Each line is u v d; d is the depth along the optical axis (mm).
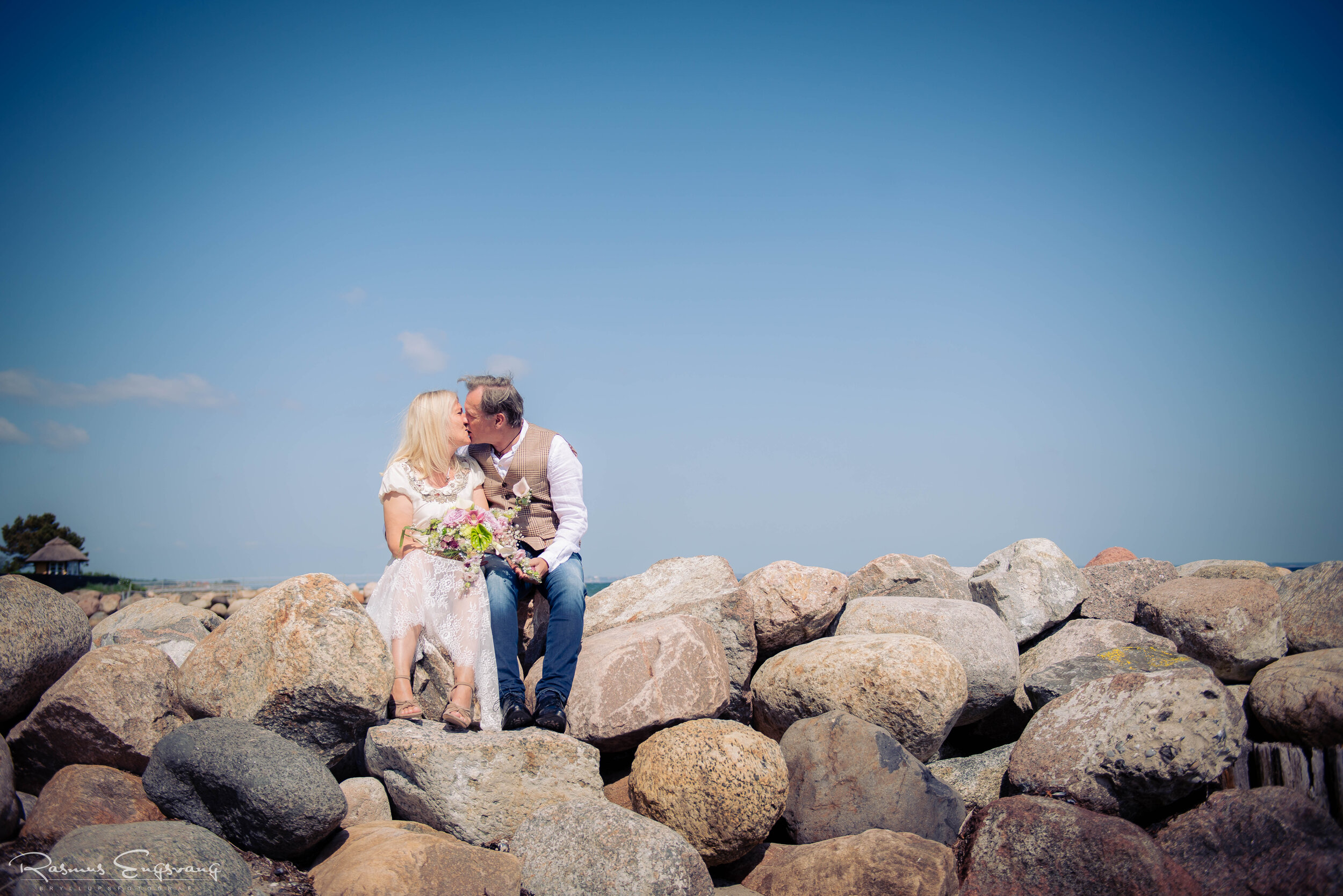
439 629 4871
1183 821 4234
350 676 4355
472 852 3936
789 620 5730
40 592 4648
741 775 4340
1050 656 6133
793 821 4773
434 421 5207
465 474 5355
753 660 5730
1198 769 4266
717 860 4422
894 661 5086
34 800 4145
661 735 4629
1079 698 4879
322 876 3779
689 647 5027
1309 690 4531
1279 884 3795
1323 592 5691
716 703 5027
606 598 6152
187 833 3584
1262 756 4527
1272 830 3984
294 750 3998
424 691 5109
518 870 3992
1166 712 4441
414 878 3635
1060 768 4590
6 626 4367
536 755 4488
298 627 4375
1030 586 6480
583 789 4570
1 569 33656
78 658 4746
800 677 5270
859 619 6027
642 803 4504
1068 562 6664
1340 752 4230
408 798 4473
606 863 3920
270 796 3705
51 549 31219
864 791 4652
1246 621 5586
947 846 4379
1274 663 5066
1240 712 4500
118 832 3463
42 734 4207
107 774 4086
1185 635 5809
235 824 3846
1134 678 4742
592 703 4801
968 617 5820
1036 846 4121
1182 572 7414
